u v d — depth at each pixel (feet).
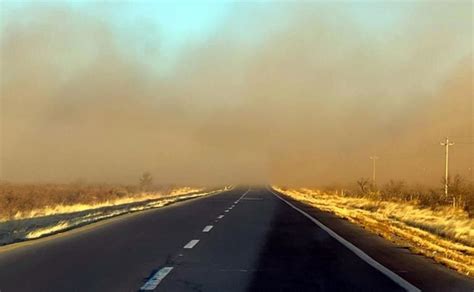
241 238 59.06
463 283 35.09
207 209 118.73
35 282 33.01
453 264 44.06
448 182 146.30
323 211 118.52
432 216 115.96
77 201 158.30
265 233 65.05
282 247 51.62
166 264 40.40
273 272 37.35
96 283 32.83
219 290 31.09
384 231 74.33
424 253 50.31
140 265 39.88
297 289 31.65
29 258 43.09
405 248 53.72
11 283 32.68
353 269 39.34
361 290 31.68
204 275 35.91
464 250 61.16
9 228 73.82
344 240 59.00
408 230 83.46
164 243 53.78
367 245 55.01
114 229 68.85
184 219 87.30
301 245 53.52
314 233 66.23
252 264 40.83
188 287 31.86
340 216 102.27
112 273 36.37
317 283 33.58
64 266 39.17
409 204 154.81
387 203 162.20
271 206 134.10
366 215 117.50
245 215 98.17
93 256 44.39
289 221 85.10
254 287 32.04
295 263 41.63
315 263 41.83
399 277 36.40
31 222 85.87
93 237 59.11
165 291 30.68
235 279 34.55
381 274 37.42
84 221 82.89
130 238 58.23
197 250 48.60
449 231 83.82
